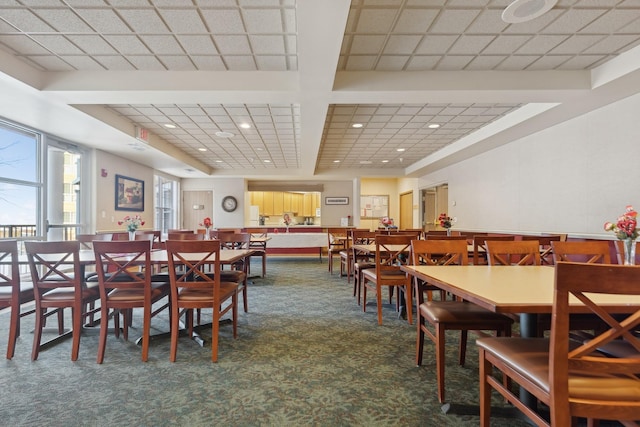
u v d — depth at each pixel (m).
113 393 1.82
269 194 11.66
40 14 2.47
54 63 3.23
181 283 2.27
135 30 2.70
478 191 6.66
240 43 2.91
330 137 6.12
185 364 2.19
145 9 2.43
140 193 7.46
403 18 2.59
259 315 3.38
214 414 1.62
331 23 2.32
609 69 3.28
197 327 2.91
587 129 4.14
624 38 2.87
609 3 2.41
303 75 3.12
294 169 9.70
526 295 1.22
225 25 2.64
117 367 2.15
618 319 1.67
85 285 2.60
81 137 5.09
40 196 4.76
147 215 7.79
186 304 2.28
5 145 4.30
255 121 5.05
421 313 2.07
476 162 6.74
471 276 1.70
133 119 4.91
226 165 9.02
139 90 3.40
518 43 2.95
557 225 4.61
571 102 3.79
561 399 0.95
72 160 5.57
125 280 3.01
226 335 2.76
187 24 2.62
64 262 2.29
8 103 3.67
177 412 1.63
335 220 10.87
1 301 2.32
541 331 1.55
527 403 1.54
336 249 6.41
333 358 2.29
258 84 3.45
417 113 4.75
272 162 8.54
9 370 2.10
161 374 2.05
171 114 4.71
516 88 3.48
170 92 3.44
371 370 2.10
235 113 4.68
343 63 3.33
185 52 3.07
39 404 1.71
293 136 5.95
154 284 3.20
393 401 1.74
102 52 3.04
